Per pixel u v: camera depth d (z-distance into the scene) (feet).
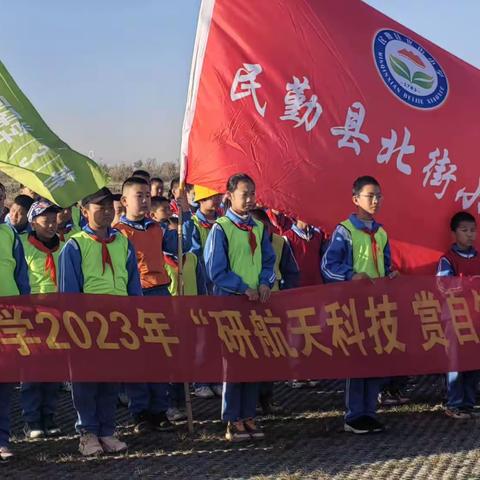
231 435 19.42
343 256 20.11
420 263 21.95
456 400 21.34
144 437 20.02
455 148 22.09
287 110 21.12
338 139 21.29
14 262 18.54
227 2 21.38
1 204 17.97
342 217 21.21
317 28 21.70
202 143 20.95
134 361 18.52
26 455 18.61
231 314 19.12
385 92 21.79
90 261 18.51
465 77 22.97
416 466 17.24
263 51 21.27
